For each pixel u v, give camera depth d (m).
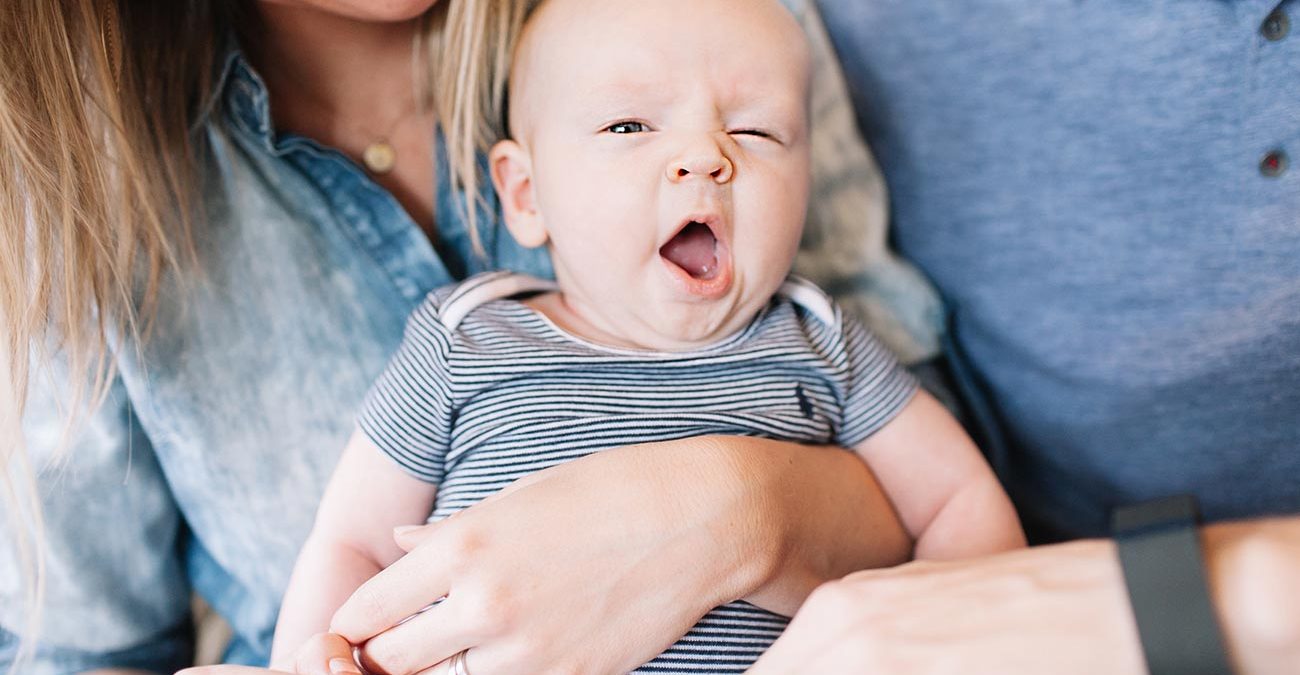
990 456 1.28
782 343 1.01
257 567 1.14
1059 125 1.14
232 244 1.09
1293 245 1.05
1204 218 1.08
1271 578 0.61
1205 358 1.12
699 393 0.98
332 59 1.14
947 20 1.19
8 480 1.00
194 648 1.27
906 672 0.67
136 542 1.15
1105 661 0.64
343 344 1.11
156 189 1.07
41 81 1.00
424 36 1.14
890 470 1.07
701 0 0.98
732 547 0.84
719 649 0.88
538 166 1.02
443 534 0.83
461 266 1.20
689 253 0.99
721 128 0.96
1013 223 1.19
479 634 0.80
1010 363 1.24
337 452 1.11
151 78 1.08
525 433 0.95
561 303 1.08
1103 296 1.15
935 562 0.76
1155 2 1.06
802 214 1.00
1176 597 0.62
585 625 0.81
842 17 1.27
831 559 0.95
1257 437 1.13
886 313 1.24
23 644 1.12
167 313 1.07
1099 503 1.25
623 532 0.82
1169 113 1.08
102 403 1.05
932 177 1.24
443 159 1.16
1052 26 1.12
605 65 0.96
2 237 0.99
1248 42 1.02
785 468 0.91
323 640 0.84
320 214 1.11
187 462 1.10
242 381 1.09
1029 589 0.69
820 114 1.24
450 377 0.98
